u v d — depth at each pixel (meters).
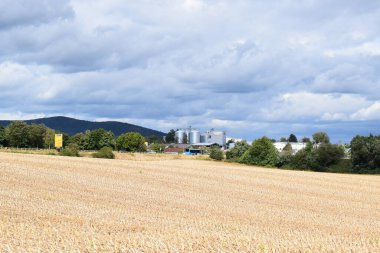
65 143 156.38
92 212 25.77
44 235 16.70
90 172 49.50
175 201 34.34
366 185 57.75
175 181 47.97
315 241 16.59
